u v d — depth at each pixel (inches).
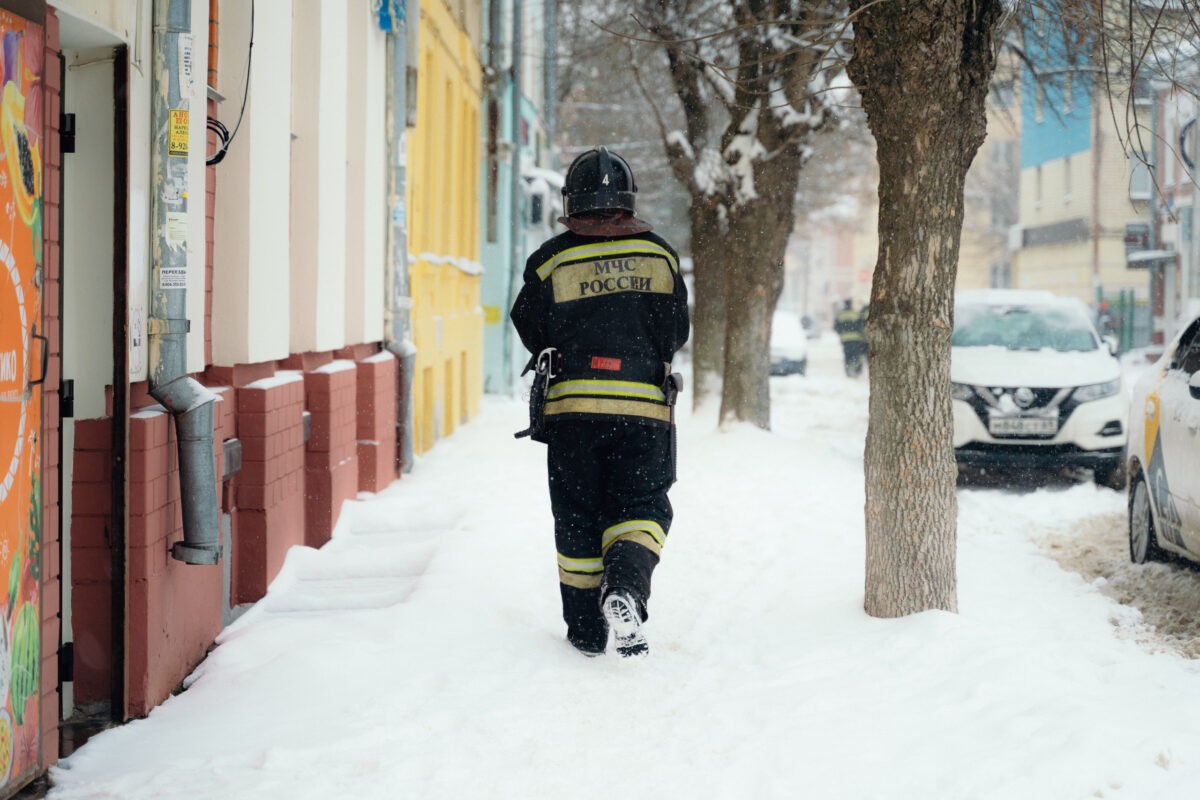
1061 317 594.9
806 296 4330.7
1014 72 555.2
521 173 1056.2
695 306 703.7
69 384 215.0
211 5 286.4
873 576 259.0
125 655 215.5
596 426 227.5
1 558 169.5
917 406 254.8
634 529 225.0
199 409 230.2
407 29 506.6
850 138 681.0
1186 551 324.5
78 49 214.5
